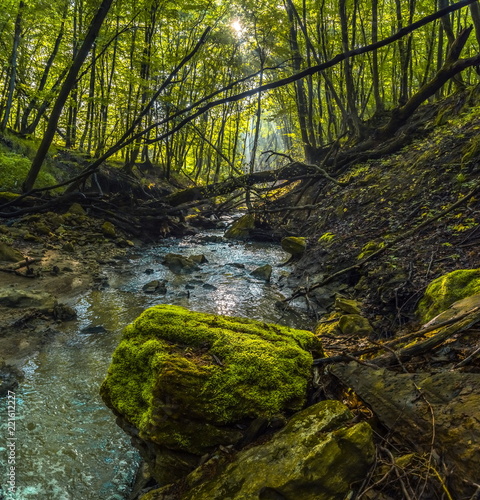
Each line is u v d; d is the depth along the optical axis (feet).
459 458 5.76
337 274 20.62
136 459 9.49
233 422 7.46
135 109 53.83
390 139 44.45
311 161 58.34
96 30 30.30
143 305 20.98
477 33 38.47
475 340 8.86
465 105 37.78
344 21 48.24
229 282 26.53
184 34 65.31
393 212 27.91
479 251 17.57
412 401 7.06
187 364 7.78
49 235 32.35
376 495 5.76
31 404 11.47
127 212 42.42
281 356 8.47
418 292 16.51
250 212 44.34
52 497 8.30
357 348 10.50
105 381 8.73
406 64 50.60
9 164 39.50
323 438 6.58
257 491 5.95
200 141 80.23
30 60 55.93
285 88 71.46
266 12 54.19
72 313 18.56
